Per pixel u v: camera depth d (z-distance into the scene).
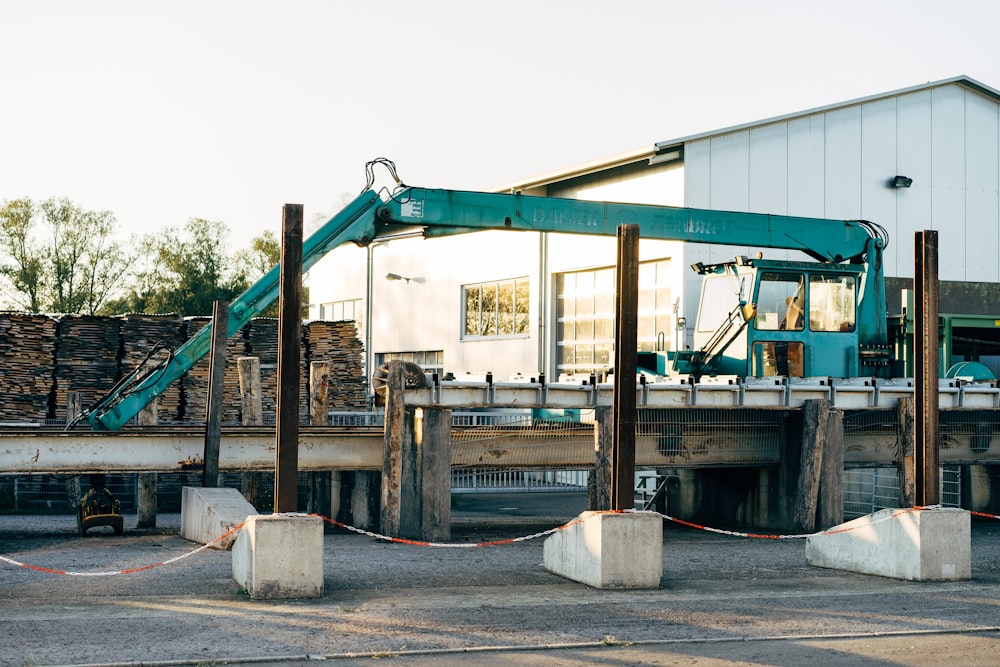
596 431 19.97
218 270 73.88
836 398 21.44
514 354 37.50
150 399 19.17
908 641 10.93
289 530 12.59
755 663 9.98
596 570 13.63
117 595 12.75
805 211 31.77
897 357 23.50
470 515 25.41
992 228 34.56
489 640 10.69
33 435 18.66
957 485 25.50
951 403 21.78
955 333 25.12
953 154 34.09
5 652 9.85
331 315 47.94
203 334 19.38
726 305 22.00
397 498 18.94
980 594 13.59
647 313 32.34
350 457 20.16
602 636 10.95
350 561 15.92
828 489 21.11
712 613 12.16
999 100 34.78
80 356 26.41
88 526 19.41
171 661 9.62
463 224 20.39
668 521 23.95
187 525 18.77
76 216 66.56
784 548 18.48
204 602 12.29
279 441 12.83
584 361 34.75
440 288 40.97
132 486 26.42
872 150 32.81
